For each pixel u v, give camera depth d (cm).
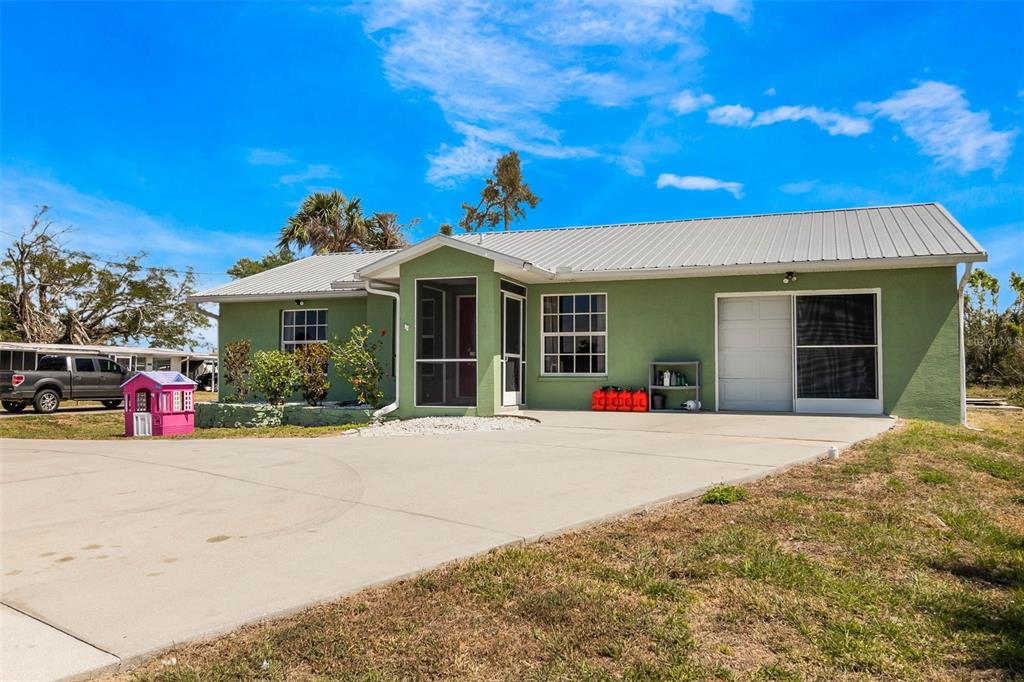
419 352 1265
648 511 515
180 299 3681
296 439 1040
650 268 1258
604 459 739
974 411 1537
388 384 1501
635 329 1344
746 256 1244
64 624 309
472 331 1334
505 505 535
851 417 1135
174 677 262
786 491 563
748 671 265
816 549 413
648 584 357
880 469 639
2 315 3347
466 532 458
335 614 323
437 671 269
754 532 444
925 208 1470
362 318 1583
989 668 266
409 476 673
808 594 340
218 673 266
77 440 1173
